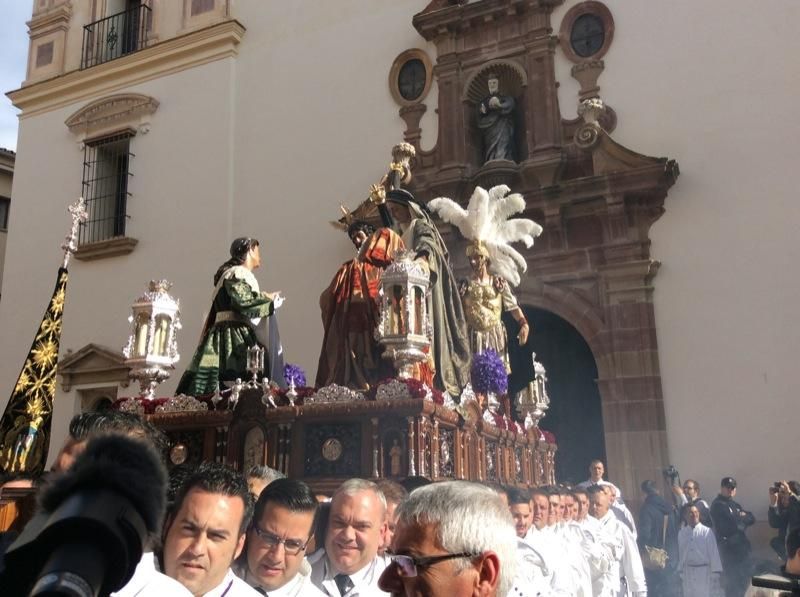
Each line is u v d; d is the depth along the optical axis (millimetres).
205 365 6504
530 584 3789
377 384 5152
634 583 7156
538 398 8750
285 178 13945
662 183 10688
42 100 16938
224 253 14078
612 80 11633
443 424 5340
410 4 13547
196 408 5832
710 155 10812
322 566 3344
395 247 6734
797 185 10195
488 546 1756
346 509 3082
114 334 14742
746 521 9062
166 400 6004
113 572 755
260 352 6082
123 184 15734
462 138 12367
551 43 12031
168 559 2242
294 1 14750
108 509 782
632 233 10953
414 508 1828
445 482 1916
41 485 895
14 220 16594
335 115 13750
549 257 11398
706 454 9992
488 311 7422
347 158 13453
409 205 7109
